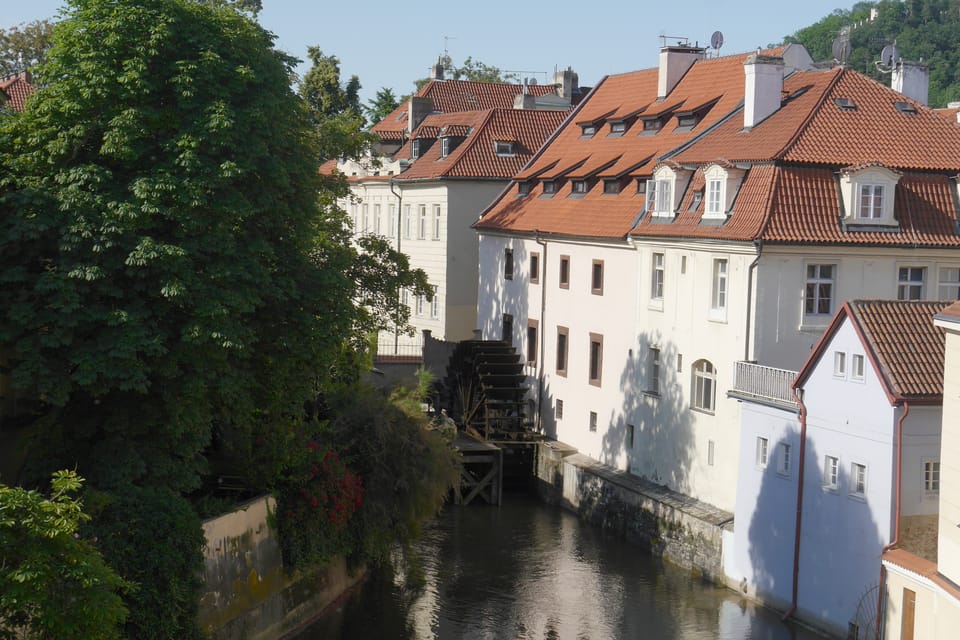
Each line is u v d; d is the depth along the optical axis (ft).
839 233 123.13
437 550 135.44
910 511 98.99
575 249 163.02
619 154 168.45
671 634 107.55
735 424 125.59
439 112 250.78
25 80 191.62
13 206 84.58
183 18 91.45
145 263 83.71
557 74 253.65
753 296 122.42
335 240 136.05
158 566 81.15
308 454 107.65
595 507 147.64
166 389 87.81
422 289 139.03
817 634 106.52
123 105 88.38
